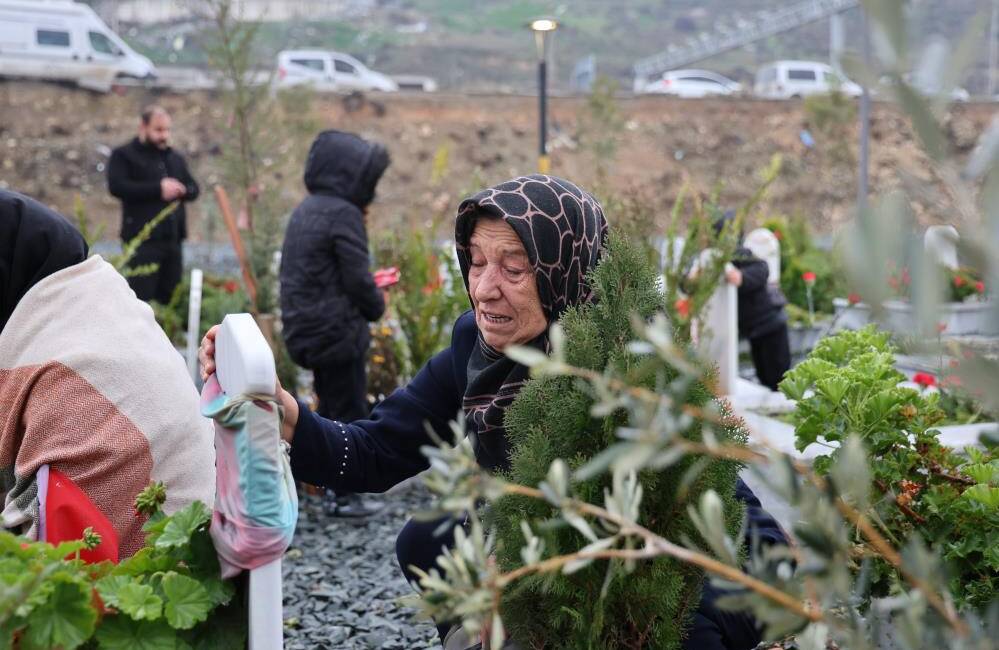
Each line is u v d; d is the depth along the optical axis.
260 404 1.78
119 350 2.58
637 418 1.14
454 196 32.94
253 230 8.32
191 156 31.42
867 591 2.37
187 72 44.06
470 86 67.31
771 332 7.32
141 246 9.34
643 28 88.44
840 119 26.55
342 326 5.59
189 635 1.83
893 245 0.93
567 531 1.94
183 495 2.54
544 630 2.03
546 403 2.01
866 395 2.88
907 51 0.91
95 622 1.69
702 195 7.15
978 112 27.56
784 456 1.16
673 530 1.97
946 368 1.00
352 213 5.60
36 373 2.52
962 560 2.67
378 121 36.03
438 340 6.89
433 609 1.37
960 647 1.14
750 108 38.84
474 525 1.31
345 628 4.06
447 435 2.61
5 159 30.84
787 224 12.82
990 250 0.90
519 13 90.38
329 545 5.20
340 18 78.94
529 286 2.34
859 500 1.18
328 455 2.48
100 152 31.73
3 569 1.69
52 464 2.44
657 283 2.10
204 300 9.19
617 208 6.84
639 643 2.00
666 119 38.16
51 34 33.75
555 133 36.56
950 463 2.89
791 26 60.72
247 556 1.78
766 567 1.25
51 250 2.70
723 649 2.21
